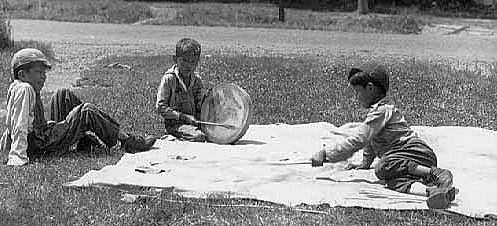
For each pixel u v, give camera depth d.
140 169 7.40
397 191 6.81
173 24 32.56
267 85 14.66
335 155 7.17
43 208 6.21
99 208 6.23
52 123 8.16
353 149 7.09
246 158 8.12
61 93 8.57
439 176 6.52
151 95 13.22
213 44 25.03
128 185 6.81
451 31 32.97
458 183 7.18
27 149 7.99
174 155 8.18
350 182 7.12
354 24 33.47
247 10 37.34
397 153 6.89
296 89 14.23
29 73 7.99
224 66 17.72
